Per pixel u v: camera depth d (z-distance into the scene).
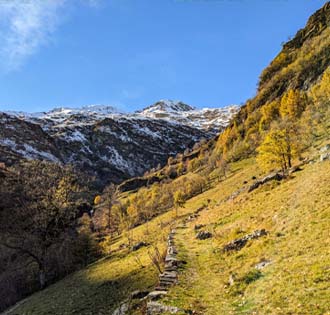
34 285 65.06
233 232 35.84
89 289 42.16
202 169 180.38
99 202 168.75
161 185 178.00
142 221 115.56
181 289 23.45
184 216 83.69
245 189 63.06
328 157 46.12
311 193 32.66
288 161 63.69
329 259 18.20
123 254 60.00
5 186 98.31
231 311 17.69
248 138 151.25
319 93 102.31
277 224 30.52
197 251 35.97
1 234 77.38
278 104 145.12
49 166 195.50
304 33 198.50
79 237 78.94
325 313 13.62
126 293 34.41
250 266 23.91
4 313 48.38
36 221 75.12
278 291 17.27
